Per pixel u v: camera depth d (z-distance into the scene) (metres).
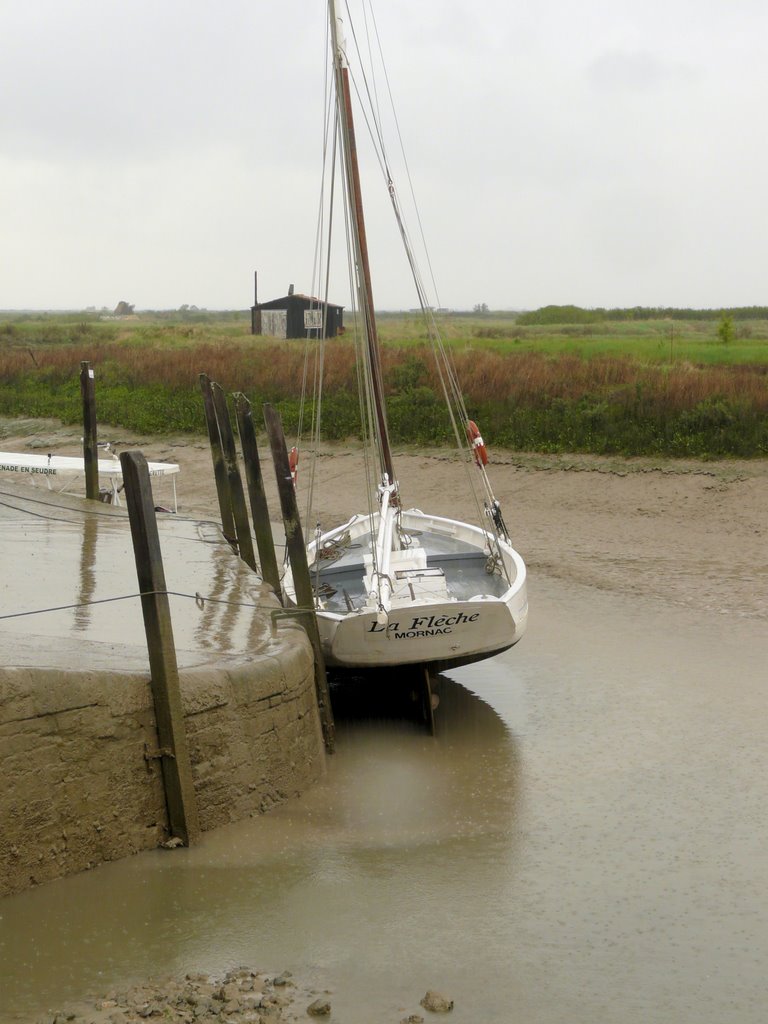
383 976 6.38
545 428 25.23
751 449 22.44
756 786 9.38
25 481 24.92
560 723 11.03
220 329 73.50
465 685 12.36
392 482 14.70
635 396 25.61
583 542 19.19
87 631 9.84
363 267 15.02
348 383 32.06
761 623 14.38
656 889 7.56
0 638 9.28
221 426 13.91
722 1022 6.03
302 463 26.48
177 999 5.93
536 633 14.29
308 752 9.32
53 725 7.20
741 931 7.02
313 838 8.23
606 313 107.06
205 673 8.18
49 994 6.04
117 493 19.94
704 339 56.72
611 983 6.38
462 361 32.56
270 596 11.59
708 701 11.54
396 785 9.42
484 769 9.84
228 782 8.30
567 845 8.26
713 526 19.47
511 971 6.48
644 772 9.72
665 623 14.53
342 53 14.74
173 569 13.38
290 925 6.92
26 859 7.11
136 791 7.74
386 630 10.45
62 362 41.38
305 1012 5.96
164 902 7.13
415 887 7.50
